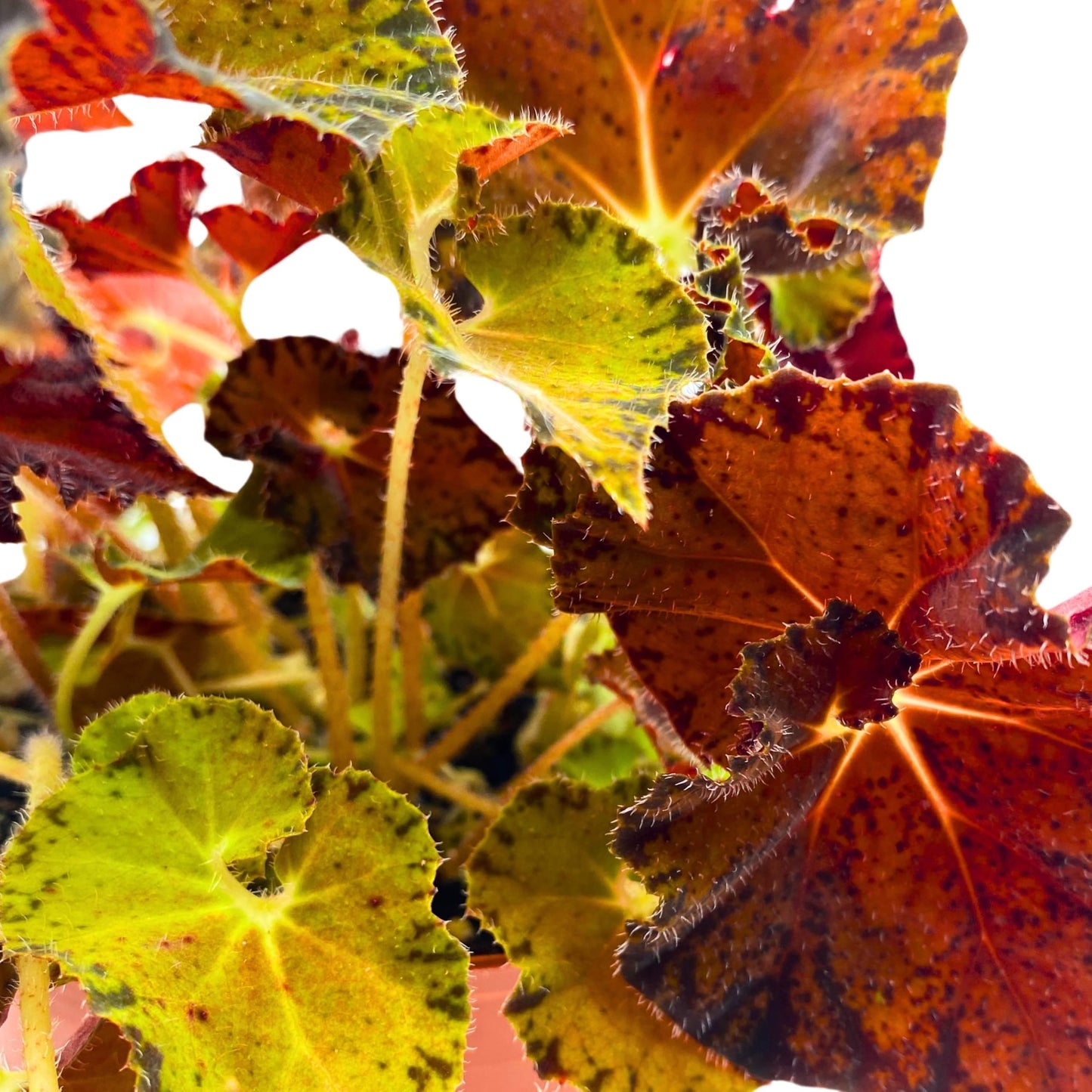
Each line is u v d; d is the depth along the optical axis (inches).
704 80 20.5
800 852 17.5
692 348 16.2
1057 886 17.6
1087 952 17.5
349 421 20.3
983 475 16.3
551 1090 20.4
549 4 19.9
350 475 20.4
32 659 20.8
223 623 21.8
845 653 16.8
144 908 16.8
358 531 20.4
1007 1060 17.4
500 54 20.1
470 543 20.6
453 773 23.1
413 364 18.2
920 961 17.6
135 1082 17.7
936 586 16.9
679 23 20.2
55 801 16.7
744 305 19.0
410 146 16.2
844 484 16.9
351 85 16.0
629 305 16.3
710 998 17.0
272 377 20.1
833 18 20.4
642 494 15.3
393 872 17.2
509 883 18.7
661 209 21.0
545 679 23.1
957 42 20.4
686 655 17.8
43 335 14.0
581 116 20.4
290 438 20.3
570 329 16.4
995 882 17.7
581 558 17.3
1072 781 17.4
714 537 17.3
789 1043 17.2
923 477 16.6
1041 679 16.7
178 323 21.8
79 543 21.4
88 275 20.6
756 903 17.2
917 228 21.1
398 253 16.1
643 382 16.0
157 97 16.0
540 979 18.3
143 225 20.5
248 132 17.5
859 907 17.6
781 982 17.3
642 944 16.9
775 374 16.5
